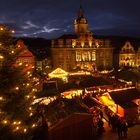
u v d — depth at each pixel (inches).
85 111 876.6
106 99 1027.9
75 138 749.9
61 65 2389.3
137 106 956.0
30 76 608.7
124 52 2645.2
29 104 569.0
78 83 1228.5
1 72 499.5
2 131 487.8
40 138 694.5
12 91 506.3
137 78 1496.1
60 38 2454.5
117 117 848.9
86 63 2449.6
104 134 826.2
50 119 776.3
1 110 490.6
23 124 546.3
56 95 1039.6
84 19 2524.6
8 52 513.7
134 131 855.1
